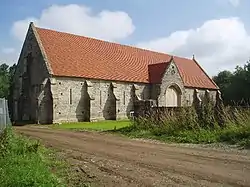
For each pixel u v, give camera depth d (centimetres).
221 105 2222
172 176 988
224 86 6712
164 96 5056
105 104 4556
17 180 845
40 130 2895
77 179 967
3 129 1521
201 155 1386
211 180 931
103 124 3688
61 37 4659
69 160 1290
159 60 5856
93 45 4984
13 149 1316
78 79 4288
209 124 2136
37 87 4294
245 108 2111
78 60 4491
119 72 4834
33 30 4428
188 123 2192
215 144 1734
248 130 1784
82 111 4328
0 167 1021
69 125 3628
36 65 4331
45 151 1496
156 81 5034
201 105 2331
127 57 5291
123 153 1470
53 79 4022
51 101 3994
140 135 2288
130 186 880
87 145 1778
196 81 6028
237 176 976
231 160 1252
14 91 4803
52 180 884
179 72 5356
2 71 7425
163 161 1248
